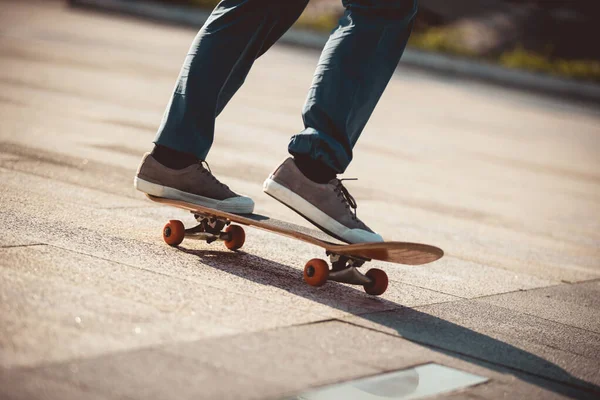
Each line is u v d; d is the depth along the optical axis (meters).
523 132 13.91
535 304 4.04
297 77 15.44
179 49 17.12
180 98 3.79
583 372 3.05
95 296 2.96
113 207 4.67
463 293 4.02
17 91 8.99
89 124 7.73
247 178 6.40
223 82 3.82
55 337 2.52
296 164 3.64
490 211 6.95
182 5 26.09
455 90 19.17
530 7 29.59
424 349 2.99
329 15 27.19
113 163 6.10
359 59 3.60
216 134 8.42
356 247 3.37
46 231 3.80
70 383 2.22
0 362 2.29
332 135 3.62
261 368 2.54
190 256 3.80
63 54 13.19
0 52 12.20
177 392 2.27
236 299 3.21
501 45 26.72
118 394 2.20
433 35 26.03
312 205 3.63
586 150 12.94
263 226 3.60
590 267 5.31
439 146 10.64
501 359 3.03
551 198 8.30
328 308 3.31
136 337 2.62
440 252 3.31
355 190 6.80
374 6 3.60
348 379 2.57
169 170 3.82
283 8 3.84
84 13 22.92
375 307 3.46
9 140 6.34
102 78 11.25
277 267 3.89
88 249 3.60
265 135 8.79
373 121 11.88
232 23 3.78
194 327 2.81
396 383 2.60
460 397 2.58
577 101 22.28
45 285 2.98
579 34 28.11
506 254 5.29
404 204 6.54
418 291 3.90
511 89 22.16
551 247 5.83
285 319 3.06
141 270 3.40
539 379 2.88
